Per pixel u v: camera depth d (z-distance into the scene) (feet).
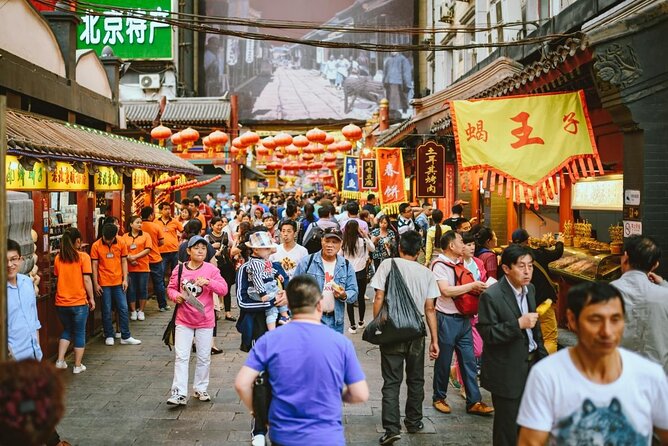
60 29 33.96
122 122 48.91
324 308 19.17
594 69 20.65
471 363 19.39
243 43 115.03
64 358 25.54
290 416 9.98
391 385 16.93
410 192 67.87
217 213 57.31
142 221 36.29
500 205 42.91
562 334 26.40
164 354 26.91
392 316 16.67
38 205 25.75
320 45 28.86
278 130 117.60
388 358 17.01
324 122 114.52
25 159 21.58
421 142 50.83
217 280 20.13
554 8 38.55
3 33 27.04
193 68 114.83
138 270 34.06
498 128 22.45
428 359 26.48
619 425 7.91
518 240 20.93
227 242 34.50
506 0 48.03
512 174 22.18
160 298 36.91
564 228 30.40
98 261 28.30
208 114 87.45
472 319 20.53
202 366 20.35
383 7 113.29
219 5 115.03
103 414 19.15
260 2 114.83
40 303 24.36
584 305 8.04
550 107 22.54
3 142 11.62
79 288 23.65
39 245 25.55
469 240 20.35
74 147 25.26
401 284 17.15
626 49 20.06
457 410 19.71
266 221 35.17
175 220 40.34
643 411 7.95
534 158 22.25
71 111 34.50
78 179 31.17
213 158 88.38
